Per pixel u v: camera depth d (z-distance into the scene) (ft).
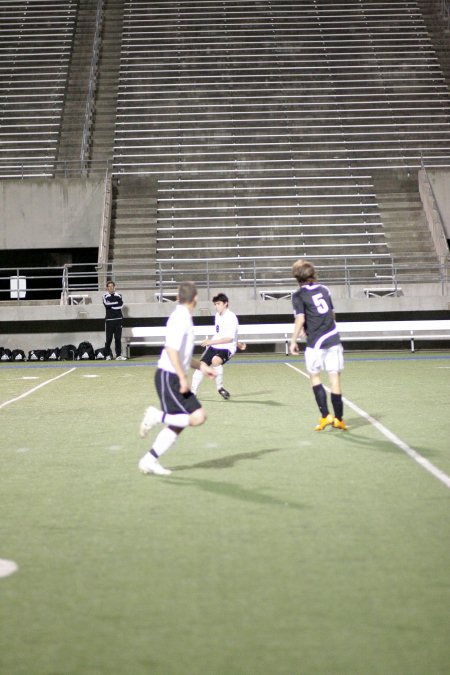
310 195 112.47
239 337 91.25
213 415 38.09
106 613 13.20
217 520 18.93
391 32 146.00
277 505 20.30
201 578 14.83
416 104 129.59
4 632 12.52
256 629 12.41
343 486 22.35
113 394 49.16
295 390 49.83
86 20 149.59
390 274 99.71
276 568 15.33
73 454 28.43
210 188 113.60
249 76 134.51
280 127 124.06
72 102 130.52
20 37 145.07
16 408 42.27
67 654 11.65
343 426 32.27
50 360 87.20
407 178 113.80
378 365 70.18
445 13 150.82
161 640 12.07
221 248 102.89
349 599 13.60
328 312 31.91
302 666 11.09
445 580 14.44
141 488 22.57
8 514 19.97
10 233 106.11
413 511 19.53
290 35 144.56
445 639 11.89
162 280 98.58
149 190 111.96
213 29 145.89
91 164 118.11
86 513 19.89
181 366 22.86
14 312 89.20
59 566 15.74
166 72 135.95
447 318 94.07
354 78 135.64
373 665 11.08
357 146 121.19
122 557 16.22
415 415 36.86
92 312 89.61
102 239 99.09
